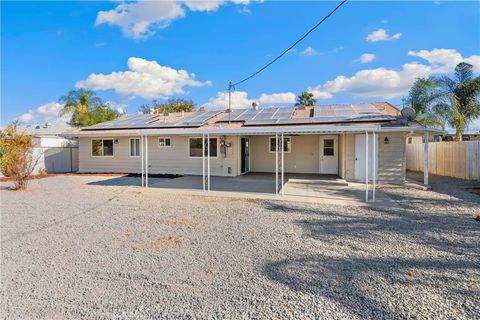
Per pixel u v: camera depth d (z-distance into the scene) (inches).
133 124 694.5
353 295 119.5
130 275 140.7
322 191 406.9
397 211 283.3
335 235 205.8
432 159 660.7
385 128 421.7
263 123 534.9
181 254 169.0
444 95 714.8
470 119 756.6
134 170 676.1
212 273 142.4
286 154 660.7
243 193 393.1
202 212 283.3
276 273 141.9
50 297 119.3
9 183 524.7
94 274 142.1
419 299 115.5
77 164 803.4
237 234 208.7
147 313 107.0
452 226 228.2
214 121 627.5
